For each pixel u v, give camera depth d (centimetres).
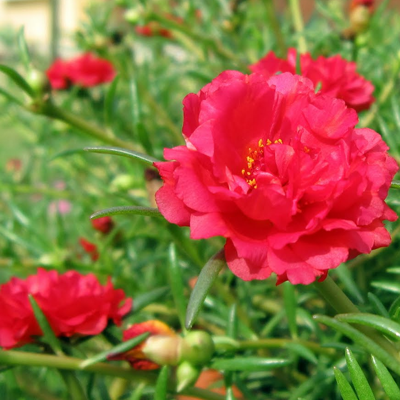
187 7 40
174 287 23
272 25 33
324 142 19
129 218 33
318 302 29
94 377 23
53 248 32
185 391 22
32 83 27
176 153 18
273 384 27
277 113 19
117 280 30
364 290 28
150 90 40
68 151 29
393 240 28
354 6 34
